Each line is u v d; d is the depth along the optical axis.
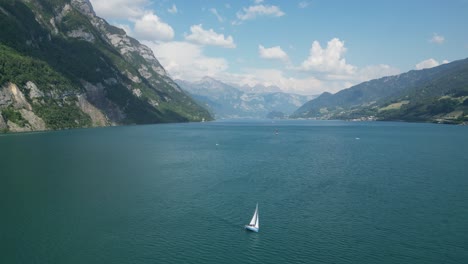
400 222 77.00
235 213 82.69
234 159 159.62
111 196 94.94
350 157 165.62
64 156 158.00
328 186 107.25
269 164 146.00
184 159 158.25
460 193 98.50
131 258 60.81
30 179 112.19
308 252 63.28
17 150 172.12
